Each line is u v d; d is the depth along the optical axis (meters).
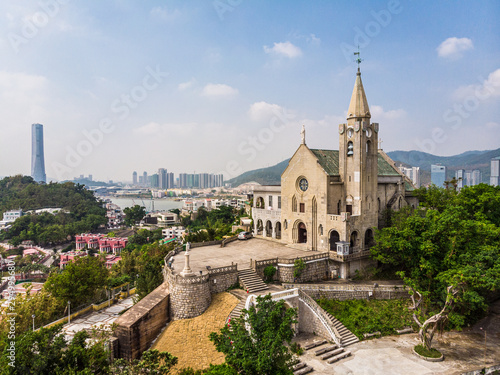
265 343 26.59
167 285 44.81
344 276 50.59
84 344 29.56
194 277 40.72
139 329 37.22
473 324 44.28
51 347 26.03
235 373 25.91
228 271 44.44
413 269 43.47
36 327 43.22
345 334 39.16
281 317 29.64
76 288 50.56
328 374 32.31
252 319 28.83
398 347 37.69
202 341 36.34
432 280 41.84
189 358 34.56
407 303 44.88
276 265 48.69
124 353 36.25
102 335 33.47
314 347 37.44
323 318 39.75
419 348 36.66
